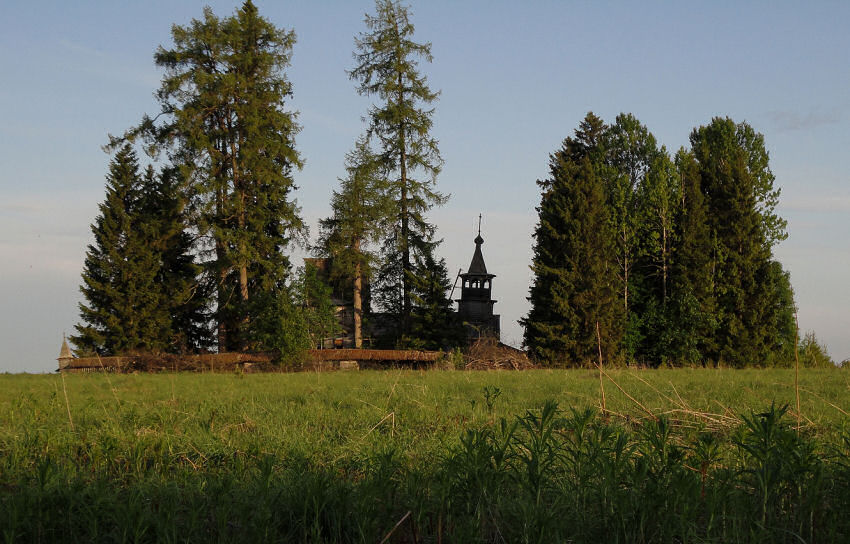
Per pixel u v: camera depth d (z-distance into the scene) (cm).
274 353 3453
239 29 4550
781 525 494
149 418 1058
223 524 478
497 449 561
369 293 5209
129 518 480
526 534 461
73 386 1941
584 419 567
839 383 1744
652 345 4597
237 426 970
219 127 4631
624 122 5866
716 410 1141
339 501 519
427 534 507
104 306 4706
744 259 4638
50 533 500
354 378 2208
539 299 4484
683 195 5028
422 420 1028
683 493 483
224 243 4400
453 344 4775
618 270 4769
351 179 4916
